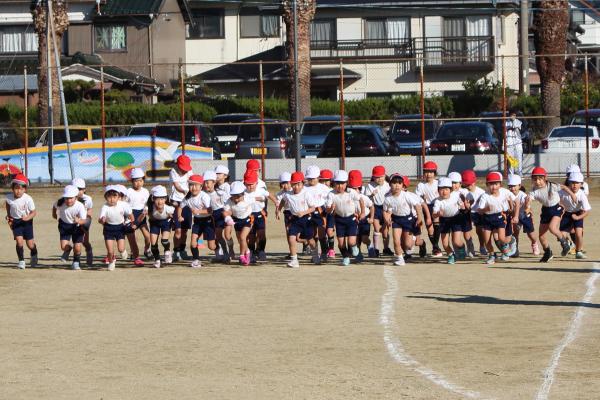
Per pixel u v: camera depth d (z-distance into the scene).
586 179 36.03
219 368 11.87
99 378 11.48
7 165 38.84
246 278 19.41
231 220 21.19
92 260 22.02
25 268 21.42
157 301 16.88
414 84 61.53
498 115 41.69
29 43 64.12
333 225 22.27
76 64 57.47
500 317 14.57
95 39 63.88
